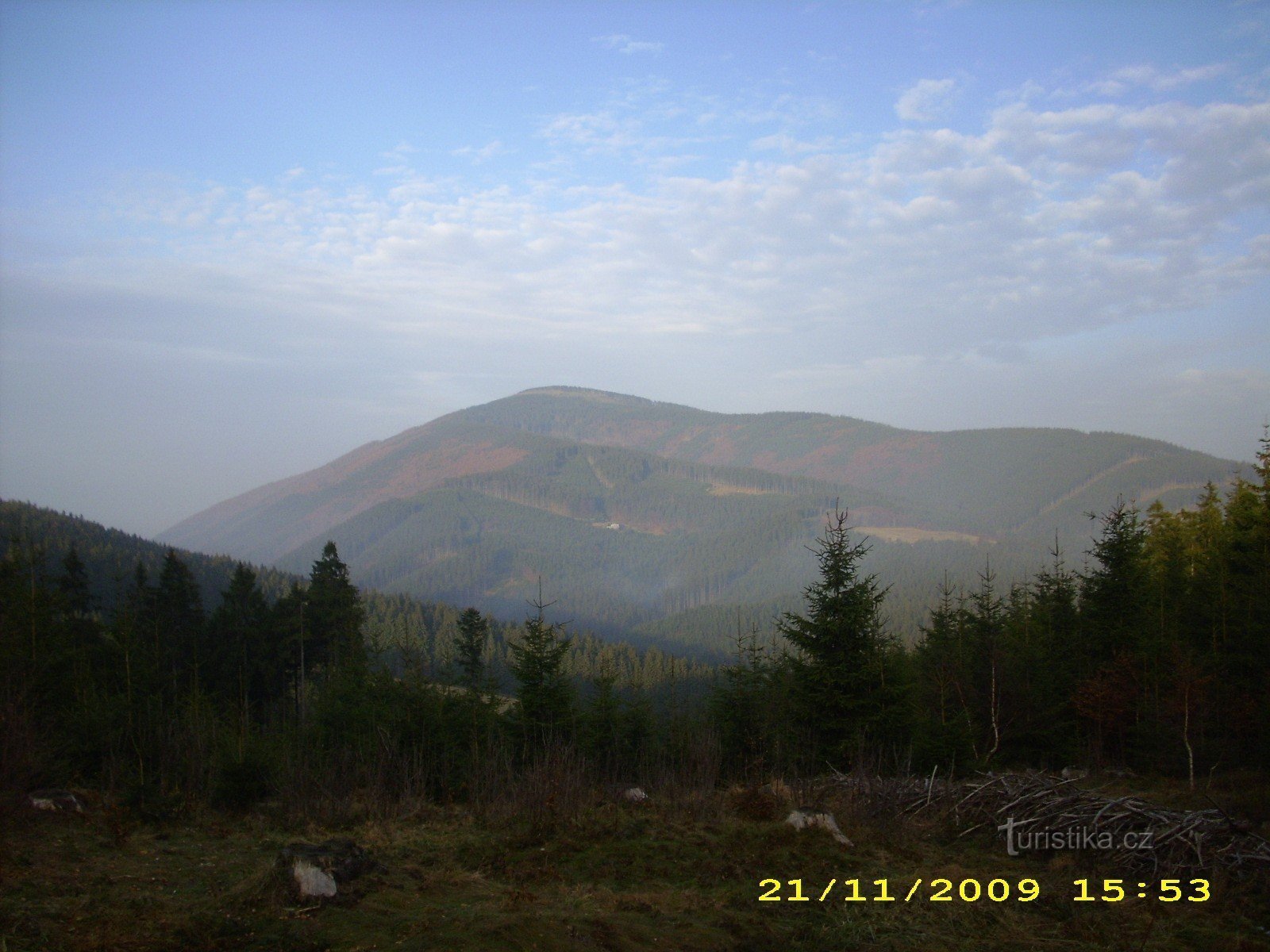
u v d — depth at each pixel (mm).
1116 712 20281
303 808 12336
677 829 11523
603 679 24203
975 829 12023
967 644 25891
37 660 17453
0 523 78125
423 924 7000
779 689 22109
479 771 15664
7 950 6086
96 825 10516
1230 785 15234
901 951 7449
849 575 21094
